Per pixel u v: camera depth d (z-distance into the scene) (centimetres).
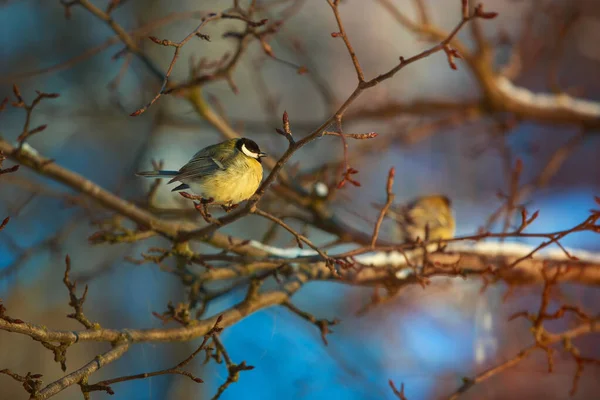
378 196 1975
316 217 989
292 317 1264
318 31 2061
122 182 1069
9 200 1422
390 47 2184
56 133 1619
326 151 1667
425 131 1245
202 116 964
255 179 812
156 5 1712
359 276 811
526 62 1266
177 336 649
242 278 881
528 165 2056
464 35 1859
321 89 1185
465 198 2006
